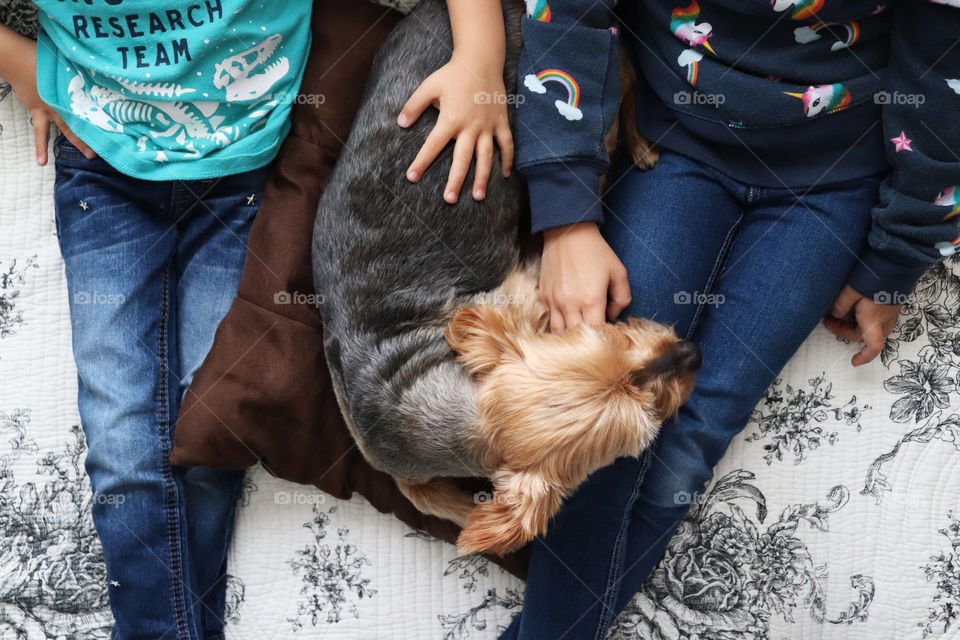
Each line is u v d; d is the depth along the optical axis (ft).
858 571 5.12
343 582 5.21
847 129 4.19
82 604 5.23
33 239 5.16
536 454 3.71
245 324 4.65
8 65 4.65
